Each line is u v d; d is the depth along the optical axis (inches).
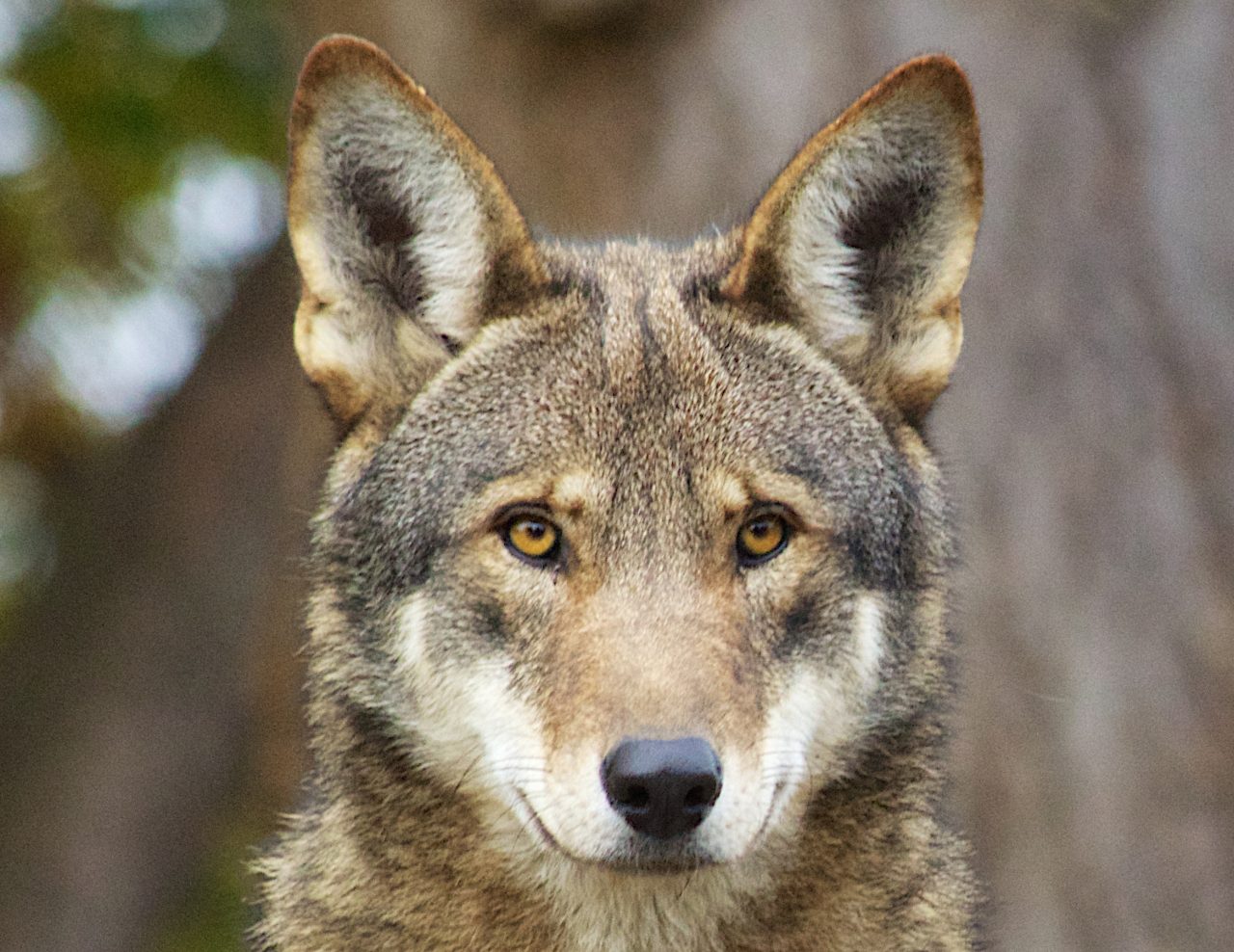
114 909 883.4
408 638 321.4
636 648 297.6
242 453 908.6
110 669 891.4
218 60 795.4
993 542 542.9
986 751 534.0
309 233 341.1
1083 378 555.2
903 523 336.2
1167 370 557.6
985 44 585.9
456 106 625.9
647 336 330.0
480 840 319.9
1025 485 546.0
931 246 349.7
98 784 882.1
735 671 301.0
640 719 289.3
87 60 770.2
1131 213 571.2
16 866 871.7
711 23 606.2
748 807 294.8
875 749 325.7
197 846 919.7
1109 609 539.5
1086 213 570.3
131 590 896.9
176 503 903.7
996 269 561.6
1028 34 585.9
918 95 337.7
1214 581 540.4
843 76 593.6
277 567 738.2
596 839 292.4
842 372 343.6
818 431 328.2
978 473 546.6
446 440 326.6
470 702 314.3
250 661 818.2
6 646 925.8
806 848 320.8
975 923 348.2
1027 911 523.2
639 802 288.8
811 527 320.2
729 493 314.5
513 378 328.2
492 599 314.3
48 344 816.9
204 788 912.3
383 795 324.5
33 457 898.1
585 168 614.5
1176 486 548.4
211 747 906.7
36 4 775.7
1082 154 574.6
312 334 345.1
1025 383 554.3
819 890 322.0
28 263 789.2
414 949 324.5
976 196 347.3
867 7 597.3
